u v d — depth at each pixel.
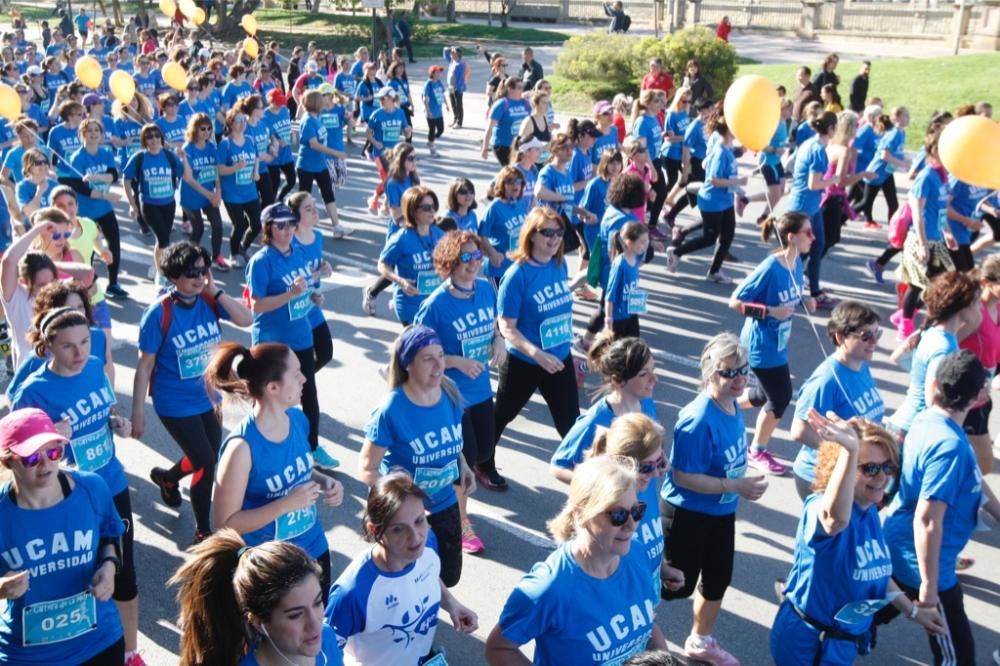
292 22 46.06
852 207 14.16
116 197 10.85
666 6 43.53
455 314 6.39
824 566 4.19
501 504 7.02
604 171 10.44
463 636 5.58
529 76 22.16
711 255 13.11
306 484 4.46
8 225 10.67
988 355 6.38
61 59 23.67
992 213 10.05
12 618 3.90
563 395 6.89
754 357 7.23
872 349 5.64
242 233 12.23
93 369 5.08
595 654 3.49
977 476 4.53
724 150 11.38
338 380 9.18
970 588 6.11
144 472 7.39
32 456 3.72
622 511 3.36
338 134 14.16
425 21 45.91
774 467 7.49
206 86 16.78
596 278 8.90
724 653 5.24
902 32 37.41
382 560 3.81
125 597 4.88
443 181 17.03
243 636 3.11
